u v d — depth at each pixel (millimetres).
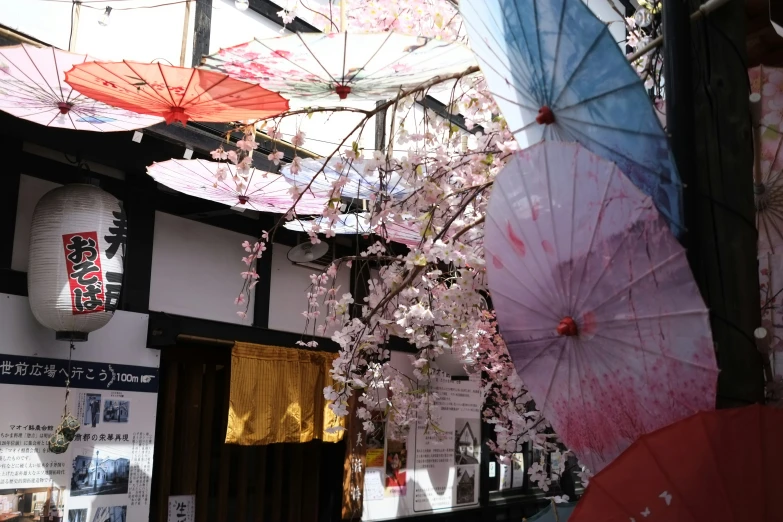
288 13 7461
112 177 7395
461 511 11289
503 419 6797
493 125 4766
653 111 2201
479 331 6316
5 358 6293
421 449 10617
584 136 2523
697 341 2072
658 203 2361
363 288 10055
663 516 2016
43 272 6176
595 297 2330
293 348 8648
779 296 2973
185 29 7008
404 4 6461
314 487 9430
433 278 5672
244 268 8734
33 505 6340
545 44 2521
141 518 7109
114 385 7035
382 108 4934
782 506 1954
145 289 7473
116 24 6723
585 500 2100
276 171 7750
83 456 6727
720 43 2607
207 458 8086
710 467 1994
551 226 2430
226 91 4109
